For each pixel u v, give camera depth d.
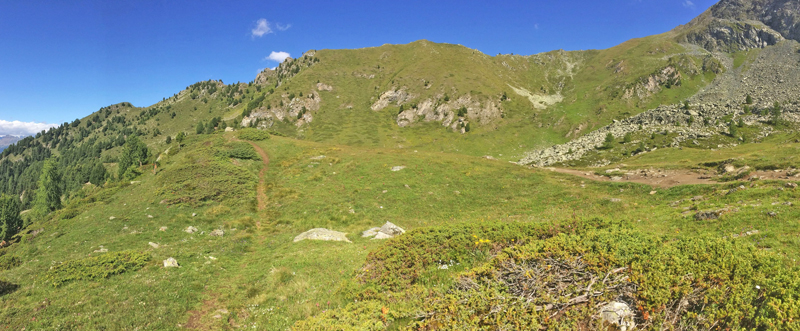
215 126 168.50
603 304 8.02
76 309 13.70
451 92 168.25
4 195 56.19
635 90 157.75
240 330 12.52
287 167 58.22
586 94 170.75
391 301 11.70
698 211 21.38
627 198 34.03
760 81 139.75
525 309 8.16
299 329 10.09
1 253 31.56
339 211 38.72
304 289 15.48
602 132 97.31
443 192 43.47
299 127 158.50
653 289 8.02
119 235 31.58
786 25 194.75
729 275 8.05
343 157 61.06
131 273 18.66
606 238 11.12
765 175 32.28
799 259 10.95
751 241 13.81
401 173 50.44
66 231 35.19
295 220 36.88
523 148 127.31
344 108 174.88
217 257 23.27
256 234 32.19
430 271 13.85
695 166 44.59
